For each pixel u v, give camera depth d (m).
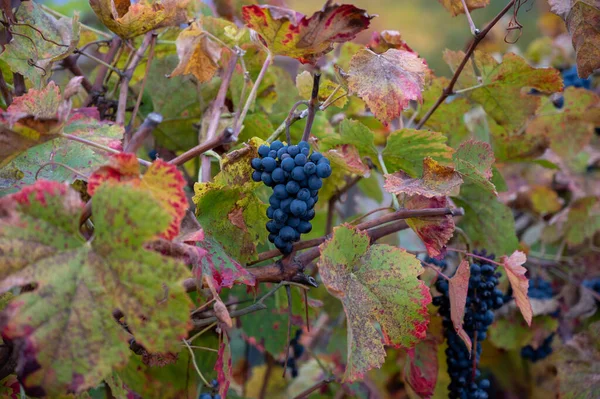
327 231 1.22
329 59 1.38
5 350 0.77
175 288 0.72
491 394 1.45
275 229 0.86
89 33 1.22
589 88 1.51
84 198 0.92
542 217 1.44
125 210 0.72
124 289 0.72
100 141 0.88
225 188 0.89
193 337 0.93
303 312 1.14
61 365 0.70
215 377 1.09
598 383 1.13
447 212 0.88
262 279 0.88
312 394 1.31
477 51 1.09
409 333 0.86
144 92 1.15
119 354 0.72
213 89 1.13
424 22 3.09
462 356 1.04
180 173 0.75
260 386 1.43
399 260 0.87
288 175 0.84
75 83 0.80
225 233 0.91
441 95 1.09
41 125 0.77
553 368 1.37
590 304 1.31
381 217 0.89
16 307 0.70
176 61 1.16
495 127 1.24
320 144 1.04
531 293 1.29
